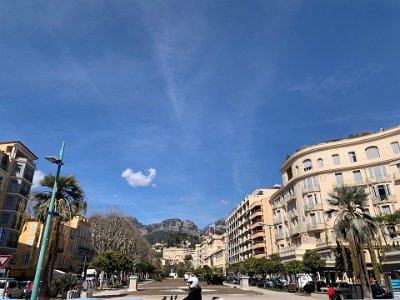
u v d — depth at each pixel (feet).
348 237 87.51
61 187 79.05
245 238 301.22
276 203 231.50
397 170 154.71
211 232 542.57
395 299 69.87
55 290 84.64
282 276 183.32
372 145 165.07
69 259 233.14
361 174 164.76
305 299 85.56
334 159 174.40
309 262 126.93
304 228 175.52
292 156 193.77
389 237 133.69
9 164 172.04
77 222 250.98
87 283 124.16
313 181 177.17
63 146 53.83
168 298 86.43
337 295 70.18
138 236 277.23
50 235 73.46
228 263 370.94
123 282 204.44
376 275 84.12
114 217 212.43
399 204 150.00
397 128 156.97
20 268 182.70
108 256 153.58
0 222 160.97
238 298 86.58
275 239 225.35
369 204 156.76
